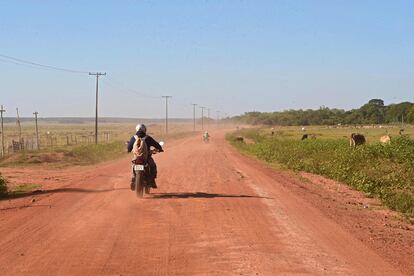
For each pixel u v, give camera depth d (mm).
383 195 15789
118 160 33500
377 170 20812
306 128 129750
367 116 159875
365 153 25562
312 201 13891
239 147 50625
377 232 10078
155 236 9078
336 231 9758
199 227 9859
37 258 7594
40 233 9320
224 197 13945
